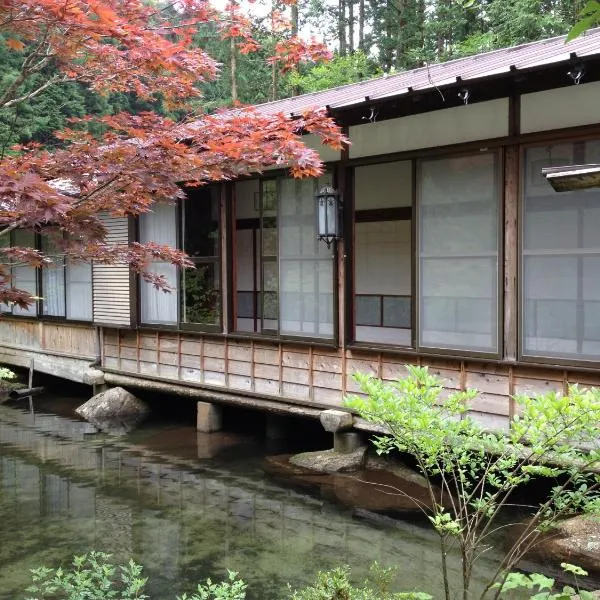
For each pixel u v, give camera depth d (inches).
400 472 291.1
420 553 220.4
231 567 214.8
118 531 247.6
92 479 313.7
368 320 515.8
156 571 212.8
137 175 165.0
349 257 308.2
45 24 155.8
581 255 227.0
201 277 384.5
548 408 111.6
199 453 353.4
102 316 453.1
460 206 258.8
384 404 119.6
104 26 150.1
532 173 237.1
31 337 543.2
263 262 350.9
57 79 185.6
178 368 408.2
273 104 438.6
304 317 329.1
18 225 150.9
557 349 234.2
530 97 233.9
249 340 361.4
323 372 323.3
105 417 431.2
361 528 243.8
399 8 791.1
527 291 240.5
